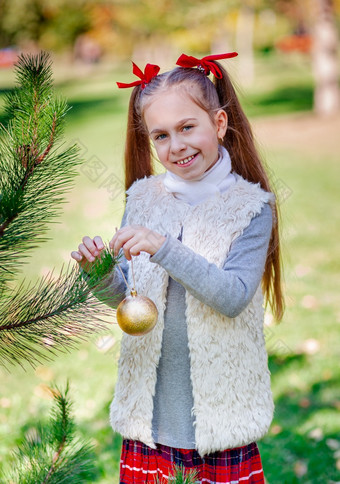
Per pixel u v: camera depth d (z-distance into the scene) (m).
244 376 1.65
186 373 1.67
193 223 1.68
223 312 1.54
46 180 1.25
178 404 1.67
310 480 2.52
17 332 1.25
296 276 4.79
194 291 1.51
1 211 1.17
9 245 1.22
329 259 5.14
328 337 3.78
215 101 1.70
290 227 6.01
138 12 12.28
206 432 1.62
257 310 1.70
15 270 1.29
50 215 1.26
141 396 1.68
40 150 1.23
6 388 3.33
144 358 1.68
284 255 5.09
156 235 1.50
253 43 18.55
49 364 3.57
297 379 3.34
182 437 1.67
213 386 1.62
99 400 3.19
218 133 1.72
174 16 11.71
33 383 3.38
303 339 3.77
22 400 3.20
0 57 15.34
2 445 2.75
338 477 2.53
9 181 1.23
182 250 1.50
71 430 1.52
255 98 15.63
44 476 1.42
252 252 1.63
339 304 4.26
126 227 1.51
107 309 1.32
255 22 17.64
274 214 1.80
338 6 13.31
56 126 1.24
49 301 1.28
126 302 1.54
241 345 1.65
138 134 1.95
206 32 11.91
